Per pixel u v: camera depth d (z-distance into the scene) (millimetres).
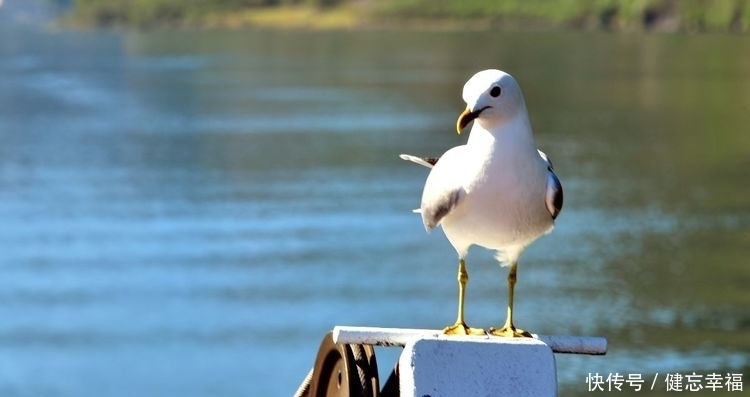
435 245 35344
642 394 21734
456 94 78938
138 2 199500
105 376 26484
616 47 108875
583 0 138375
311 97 79938
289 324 29234
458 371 4969
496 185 5367
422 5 162000
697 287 29672
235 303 30953
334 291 31312
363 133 60375
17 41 166500
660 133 57469
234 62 115250
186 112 74250
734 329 25875
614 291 29453
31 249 38188
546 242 34594
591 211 39406
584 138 56656
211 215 42000
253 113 72188
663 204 40375
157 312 30844
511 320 5633
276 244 36938
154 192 46938
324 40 142500
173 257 36406
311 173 49250
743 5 101750
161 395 25578
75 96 86500
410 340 5062
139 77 101000
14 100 84500
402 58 110625
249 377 26078
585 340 5238
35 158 56812
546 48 112812
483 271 31016
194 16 193125
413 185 45656
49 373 26969
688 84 76625
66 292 33062
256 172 50125
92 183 49594
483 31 141250
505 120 5352
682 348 24562
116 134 64750
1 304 31906
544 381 4969
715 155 50438
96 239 39219
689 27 116000
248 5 187375
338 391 5355
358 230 37969
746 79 77188
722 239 35094
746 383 22406
